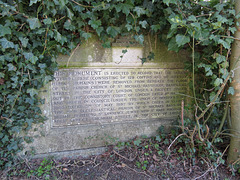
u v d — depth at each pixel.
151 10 2.43
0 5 1.85
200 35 2.27
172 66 2.93
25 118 2.37
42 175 2.26
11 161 2.32
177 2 2.33
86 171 2.38
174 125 2.85
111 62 2.68
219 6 2.31
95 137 2.71
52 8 2.06
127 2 2.28
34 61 2.14
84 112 2.69
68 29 2.37
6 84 2.18
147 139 2.87
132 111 2.89
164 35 2.72
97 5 2.26
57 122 2.61
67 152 2.60
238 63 2.31
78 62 2.56
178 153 2.67
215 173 2.39
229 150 2.51
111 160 2.56
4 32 1.90
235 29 2.23
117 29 2.51
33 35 2.18
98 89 2.71
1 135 2.26
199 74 3.00
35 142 2.52
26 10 2.18
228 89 2.33
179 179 2.31
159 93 2.97
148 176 2.33
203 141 2.48
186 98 3.08
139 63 2.79
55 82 2.54
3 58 2.02
